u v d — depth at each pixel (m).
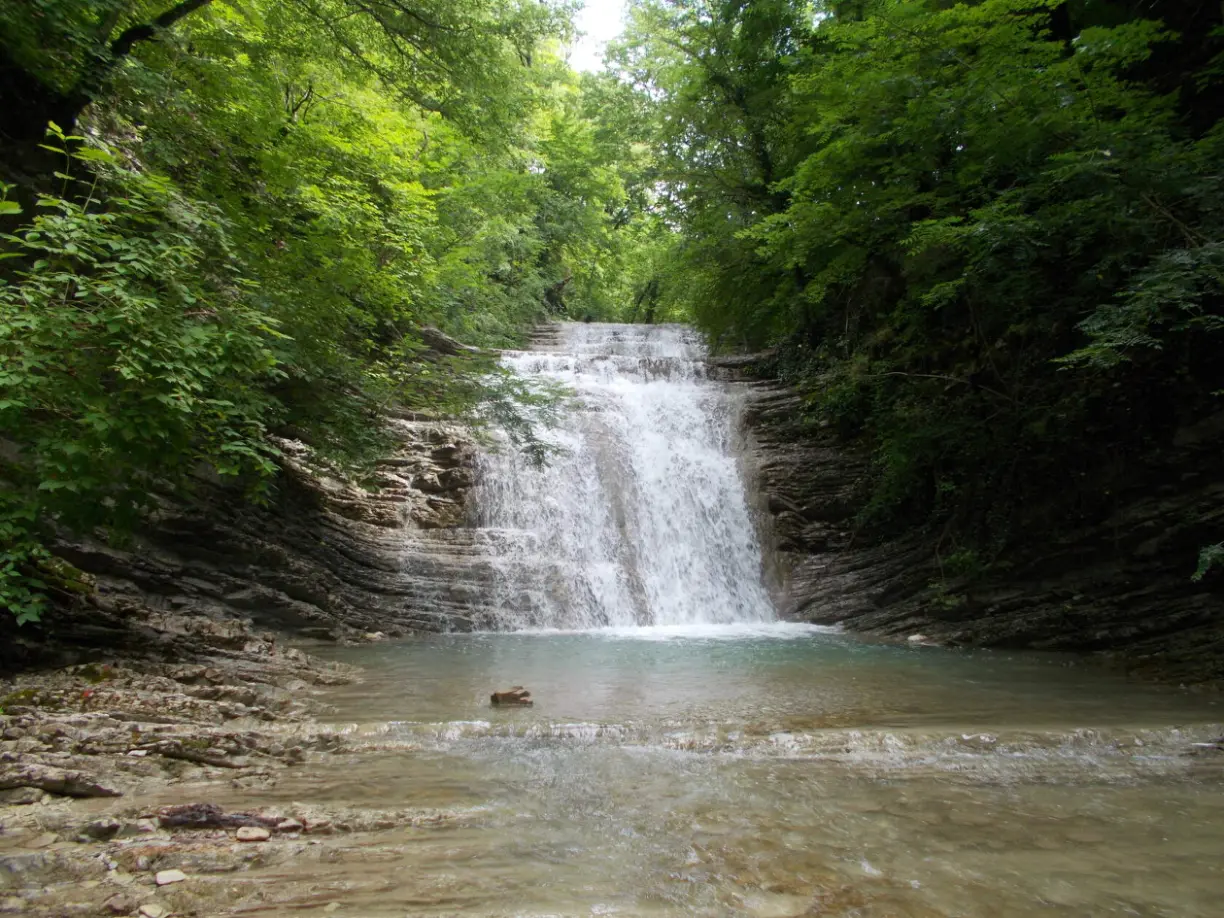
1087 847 3.96
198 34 12.09
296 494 14.48
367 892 3.31
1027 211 12.88
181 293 7.04
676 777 5.31
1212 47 13.89
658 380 23.17
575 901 3.26
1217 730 6.62
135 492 7.28
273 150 12.63
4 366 6.08
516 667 10.45
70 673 7.14
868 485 18.42
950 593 14.56
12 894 3.18
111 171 8.49
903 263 16.16
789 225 16.41
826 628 15.66
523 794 4.88
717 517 18.91
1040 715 7.39
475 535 16.45
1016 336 14.84
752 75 22.09
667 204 24.03
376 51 14.20
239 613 11.41
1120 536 12.63
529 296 30.30
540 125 29.30
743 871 3.62
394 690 8.66
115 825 3.96
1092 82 12.12
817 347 22.25
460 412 14.70
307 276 12.14
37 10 9.37
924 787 5.07
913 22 12.62
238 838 3.93
